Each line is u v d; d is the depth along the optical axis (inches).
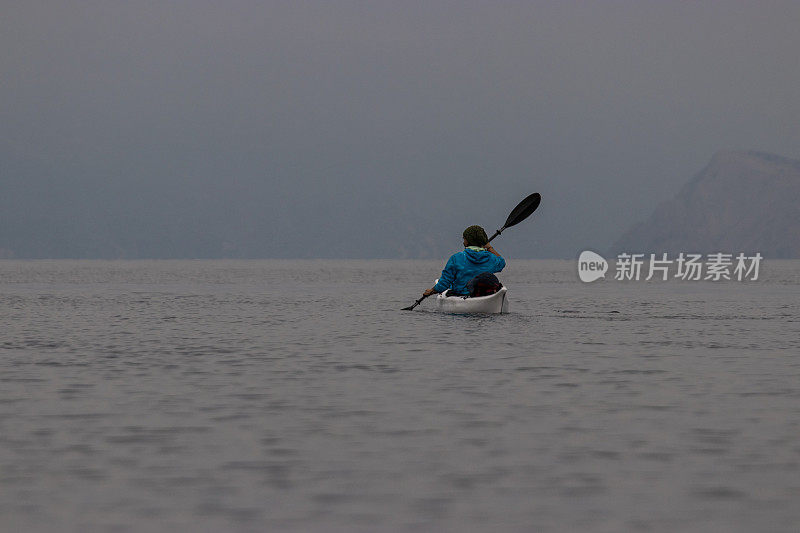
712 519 582.2
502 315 2391.7
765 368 1328.7
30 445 794.8
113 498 629.6
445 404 1010.1
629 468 713.0
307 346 1673.2
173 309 3046.3
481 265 2378.2
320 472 701.3
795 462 732.0
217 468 713.6
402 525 571.2
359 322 2308.1
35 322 2364.7
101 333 1996.8
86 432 851.4
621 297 4104.3
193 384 1167.6
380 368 1333.7
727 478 682.2
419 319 2333.9
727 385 1153.4
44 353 1555.1
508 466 719.7
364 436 834.2
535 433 847.1
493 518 585.6
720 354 1523.1
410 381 1192.8
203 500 625.3
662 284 6692.9
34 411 964.0
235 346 1679.4
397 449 780.0
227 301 3688.5
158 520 580.4
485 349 1598.2
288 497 633.0
